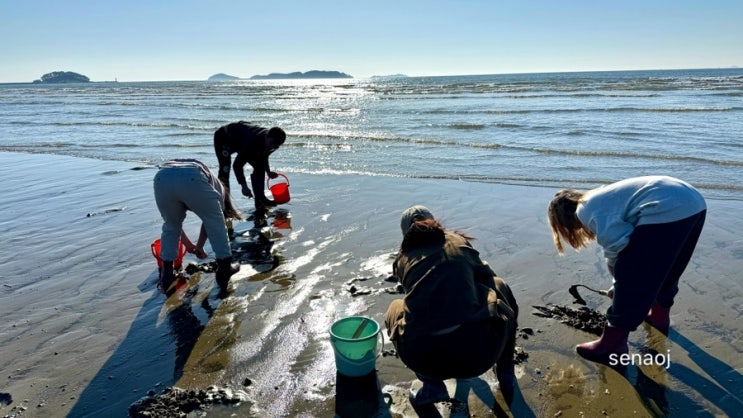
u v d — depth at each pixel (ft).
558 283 15.48
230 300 14.89
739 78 171.94
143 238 20.63
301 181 30.14
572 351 11.86
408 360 9.51
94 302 15.03
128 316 14.11
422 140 43.11
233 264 17.29
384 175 31.04
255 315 13.93
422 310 8.97
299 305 14.42
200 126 60.13
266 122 61.82
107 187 29.84
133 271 17.30
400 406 10.07
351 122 59.00
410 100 96.48
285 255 18.40
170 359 11.91
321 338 12.60
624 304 10.80
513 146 38.73
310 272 16.75
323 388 10.68
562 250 12.67
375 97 114.83
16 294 15.67
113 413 10.01
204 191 15.12
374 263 17.28
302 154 39.27
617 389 10.46
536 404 10.09
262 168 24.02
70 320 13.94
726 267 16.11
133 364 11.74
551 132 44.65
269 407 10.11
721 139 38.01
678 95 84.99
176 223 15.72
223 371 11.36
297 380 10.96
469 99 92.17
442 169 32.19
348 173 32.04
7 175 34.47
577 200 11.73
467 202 24.47
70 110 95.66
